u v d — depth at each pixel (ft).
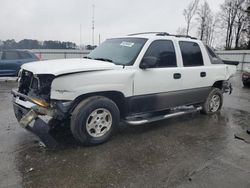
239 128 16.76
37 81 12.38
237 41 150.71
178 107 16.98
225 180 10.06
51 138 12.14
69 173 10.27
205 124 17.42
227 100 26.99
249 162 11.71
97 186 9.46
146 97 14.48
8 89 29.17
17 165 10.78
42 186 9.35
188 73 16.71
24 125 11.77
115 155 11.98
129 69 13.57
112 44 16.16
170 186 9.55
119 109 14.17
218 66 19.51
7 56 35.45
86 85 11.95
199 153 12.54
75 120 12.06
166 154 12.30
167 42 15.76
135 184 9.64
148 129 15.89
